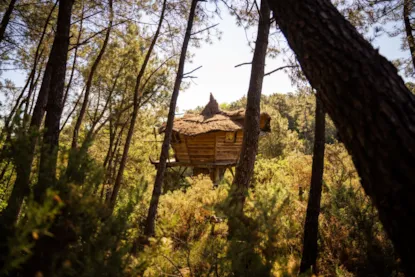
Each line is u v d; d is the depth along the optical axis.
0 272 1.42
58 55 4.07
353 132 1.56
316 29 1.79
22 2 8.15
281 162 15.39
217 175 16.70
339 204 5.02
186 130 16.06
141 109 13.17
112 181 14.24
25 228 1.44
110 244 1.96
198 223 5.99
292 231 3.02
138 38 10.30
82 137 13.73
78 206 1.89
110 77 11.35
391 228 1.42
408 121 1.41
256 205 2.34
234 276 2.29
